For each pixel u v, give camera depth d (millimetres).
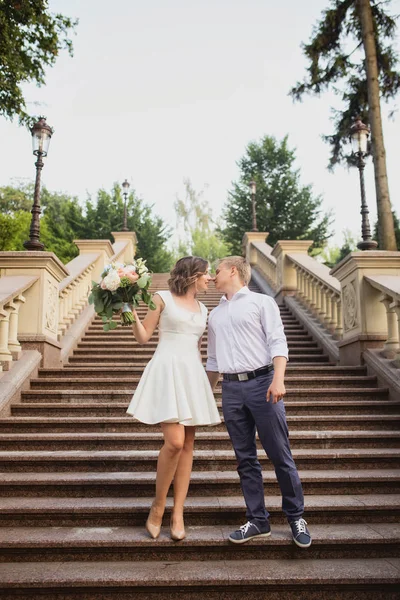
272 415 2725
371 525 2986
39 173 6051
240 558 2715
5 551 2695
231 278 3018
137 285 2748
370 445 4012
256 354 2818
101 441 3973
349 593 2447
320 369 5625
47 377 5434
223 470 3646
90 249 9781
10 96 10297
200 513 3029
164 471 2699
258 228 24203
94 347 7246
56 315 6176
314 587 2445
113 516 3023
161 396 2654
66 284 7094
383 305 5789
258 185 24438
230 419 2822
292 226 24062
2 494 3309
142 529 2926
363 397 4980
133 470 3633
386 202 10242
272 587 2443
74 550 2707
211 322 3037
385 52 11672
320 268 8477
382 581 2436
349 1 11484
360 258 5844
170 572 2508
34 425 4254
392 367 5152
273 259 11664
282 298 9844
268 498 3264
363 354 5703
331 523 3041
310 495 3342
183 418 2586
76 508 3012
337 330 6992
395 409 4668
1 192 32906
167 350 2793
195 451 3893
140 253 26078
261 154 25359
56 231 25484
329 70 12102
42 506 3025
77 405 4562
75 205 26500
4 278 5508
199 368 2799
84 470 3627
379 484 3377
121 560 2701
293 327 8188
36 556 2707
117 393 4871
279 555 2723
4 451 3926
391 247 10070
